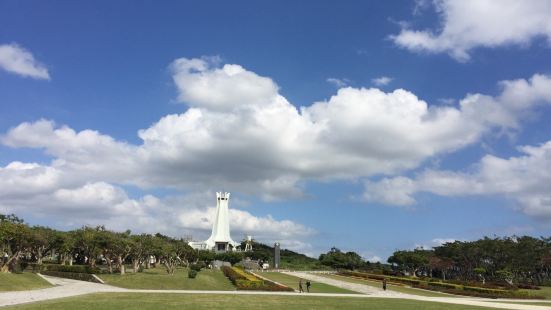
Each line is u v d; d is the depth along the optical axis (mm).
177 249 126125
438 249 154625
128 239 97875
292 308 47156
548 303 67125
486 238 124375
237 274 101500
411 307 51000
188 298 56469
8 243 77562
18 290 61812
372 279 124312
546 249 122312
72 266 95875
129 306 44156
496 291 81312
